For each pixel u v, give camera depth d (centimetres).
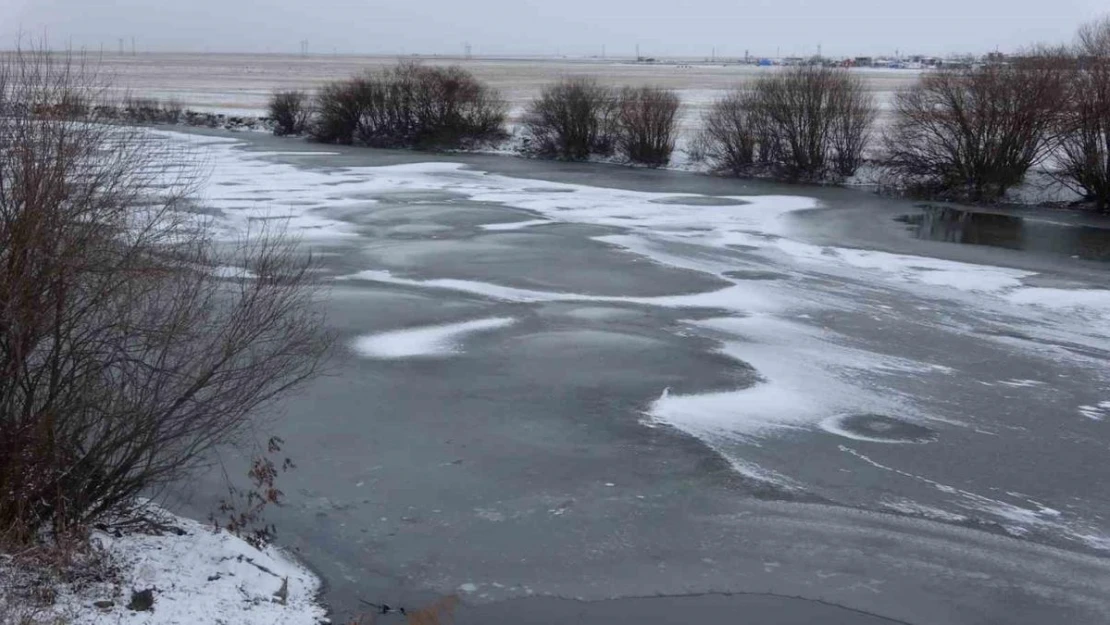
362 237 2372
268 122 5838
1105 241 2561
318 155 4519
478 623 773
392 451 1112
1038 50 3728
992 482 1061
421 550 892
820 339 1589
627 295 1847
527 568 864
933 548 909
